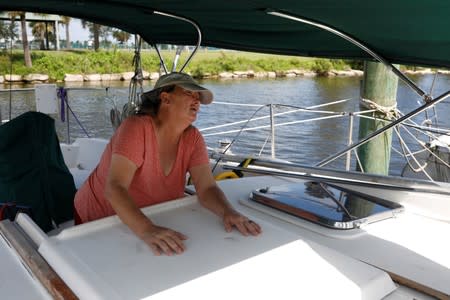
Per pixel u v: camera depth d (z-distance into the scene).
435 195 1.78
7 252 1.46
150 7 2.21
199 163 1.73
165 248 1.26
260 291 1.08
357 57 2.52
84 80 26.06
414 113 2.11
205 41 3.10
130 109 3.21
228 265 1.19
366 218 1.69
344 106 16.70
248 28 2.36
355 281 1.14
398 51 2.07
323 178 1.89
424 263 1.42
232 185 2.26
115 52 28.77
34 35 32.78
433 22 1.51
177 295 1.05
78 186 2.93
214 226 1.46
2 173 2.05
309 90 21.89
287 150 10.70
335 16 1.63
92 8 2.39
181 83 1.59
